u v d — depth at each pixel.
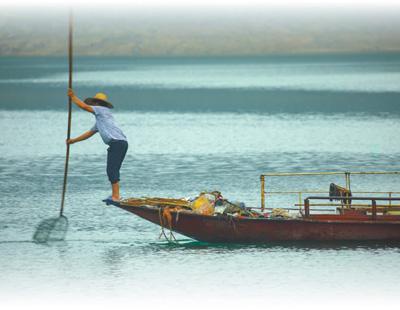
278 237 85.44
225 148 185.88
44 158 169.50
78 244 88.62
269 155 171.50
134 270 77.75
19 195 121.50
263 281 73.56
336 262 79.38
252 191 124.94
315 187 128.62
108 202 85.12
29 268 78.69
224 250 85.00
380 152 174.88
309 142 197.00
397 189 125.50
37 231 92.88
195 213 85.06
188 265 79.19
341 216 86.81
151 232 95.06
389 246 85.06
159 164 157.50
